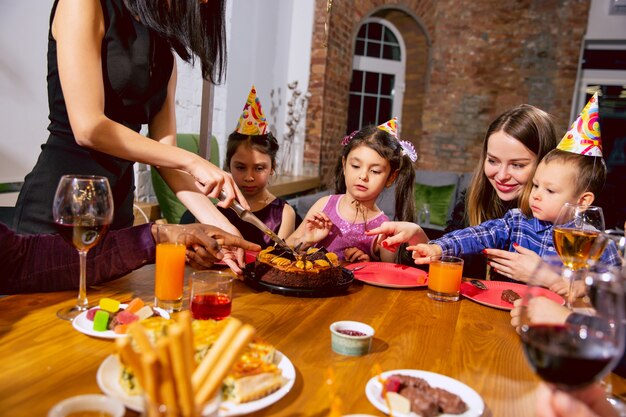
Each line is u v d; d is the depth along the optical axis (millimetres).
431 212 4980
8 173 2189
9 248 1002
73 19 1114
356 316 1075
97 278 1086
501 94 6000
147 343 505
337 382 771
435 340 973
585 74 5848
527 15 5812
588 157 1501
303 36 5102
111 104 1288
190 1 1259
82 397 578
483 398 757
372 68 6102
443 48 6062
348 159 1887
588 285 658
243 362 703
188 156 1244
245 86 4234
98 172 1318
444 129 6184
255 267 1256
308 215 1983
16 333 848
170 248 996
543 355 605
